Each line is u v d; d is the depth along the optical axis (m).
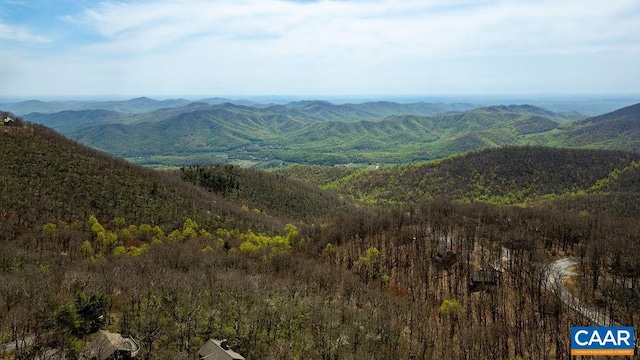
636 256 161.12
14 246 160.25
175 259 168.00
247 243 192.00
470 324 137.12
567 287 155.12
